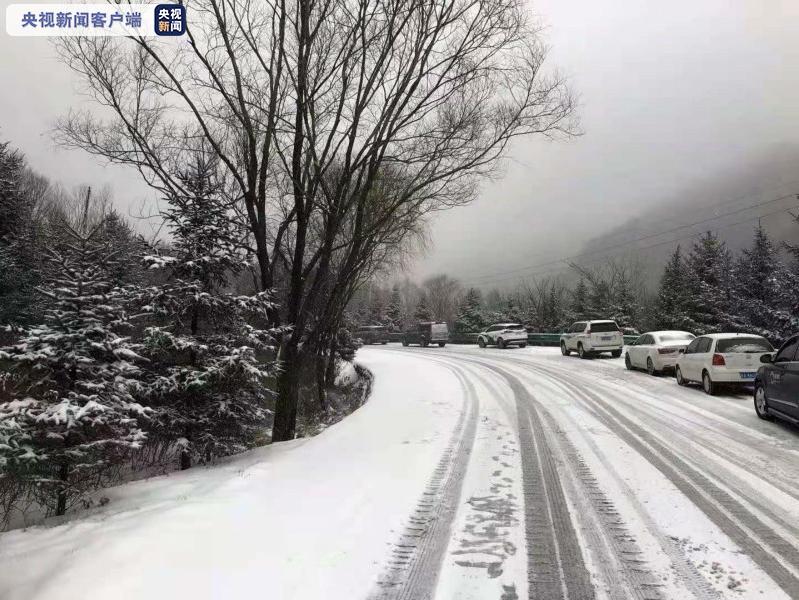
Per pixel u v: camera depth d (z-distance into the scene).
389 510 4.99
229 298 7.68
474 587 3.52
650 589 3.47
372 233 11.12
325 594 3.39
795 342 8.51
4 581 3.60
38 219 22.34
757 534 4.36
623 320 42.72
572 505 5.12
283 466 6.62
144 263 7.19
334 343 22.78
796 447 7.38
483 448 7.54
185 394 7.32
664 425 8.97
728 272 30.38
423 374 19.08
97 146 8.98
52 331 5.60
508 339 32.94
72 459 5.39
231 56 8.95
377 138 10.09
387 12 9.26
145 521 4.59
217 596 3.30
